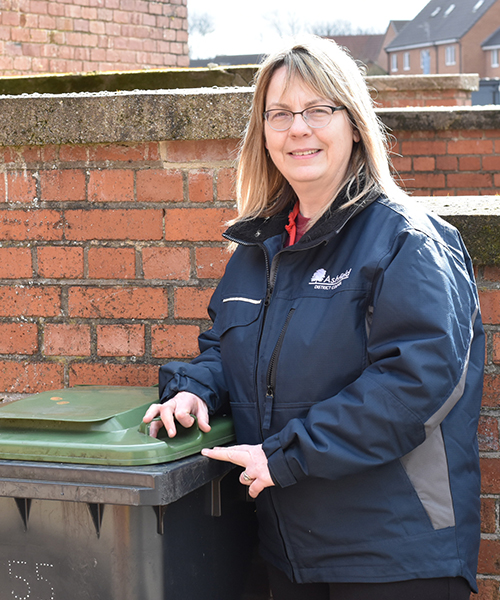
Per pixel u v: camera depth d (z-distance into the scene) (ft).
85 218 7.88
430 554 4.89
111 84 9.28
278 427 5.30
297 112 5.38
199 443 5.36
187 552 5.47
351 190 5.45
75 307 8.04
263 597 7.16
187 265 7.76
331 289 5.17
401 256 4.80
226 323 5.81
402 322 4.69
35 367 8.21
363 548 4.99
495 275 6.88
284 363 5.22
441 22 184.65
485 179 17.49
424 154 17.60
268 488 5.36
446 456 5.01
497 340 6.93
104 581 5.09
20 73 20.20
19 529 5.22
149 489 4.75
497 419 7.02
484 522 7.14
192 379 5.80
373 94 22.54
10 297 8.16
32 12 20.24
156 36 22.90
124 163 7.73
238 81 9.25
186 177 7.64
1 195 8.02
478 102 49.08
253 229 6.07
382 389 4.65
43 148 7.85
